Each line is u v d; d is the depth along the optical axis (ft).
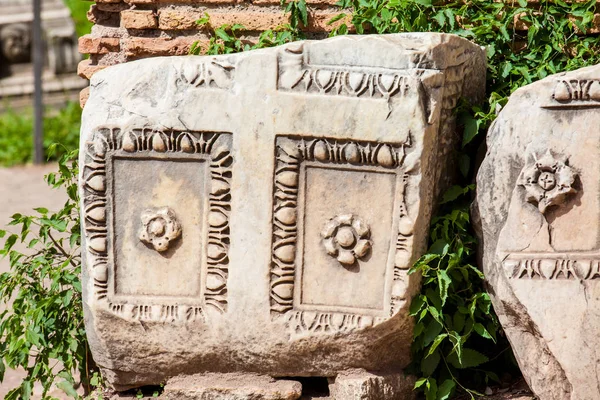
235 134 13.20
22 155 34.17
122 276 13.67
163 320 13.64
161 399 14.16
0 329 14.94
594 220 12.93
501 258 13.10
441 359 14.11
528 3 16.14
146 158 13.43
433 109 13.10
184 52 16.76
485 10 16.10
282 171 13.23
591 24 15.92
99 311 13.69
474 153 14.39
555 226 13.00
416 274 13.46
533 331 13.19
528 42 15.75
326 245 13.37
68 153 15.48
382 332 13.55
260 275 13.46
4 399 14.88
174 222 13.47
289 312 13.52
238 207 13.35
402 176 13.15
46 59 38.93
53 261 16.79
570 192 12.86
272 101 13.09
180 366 13.94
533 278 13.00
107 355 13.98
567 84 12.85
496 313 13.55
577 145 12.90
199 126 13.23
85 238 13.66
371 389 13.62
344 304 13.51
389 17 15.67
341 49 13.12
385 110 13.00
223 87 13.19
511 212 13.09
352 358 13.71
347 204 13.30
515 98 13.09
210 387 13.76
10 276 15.20
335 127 13.07
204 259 13.57
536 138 12.97
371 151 13.10
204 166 13.41
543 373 13.21
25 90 38.68
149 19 16.66
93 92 13.57
